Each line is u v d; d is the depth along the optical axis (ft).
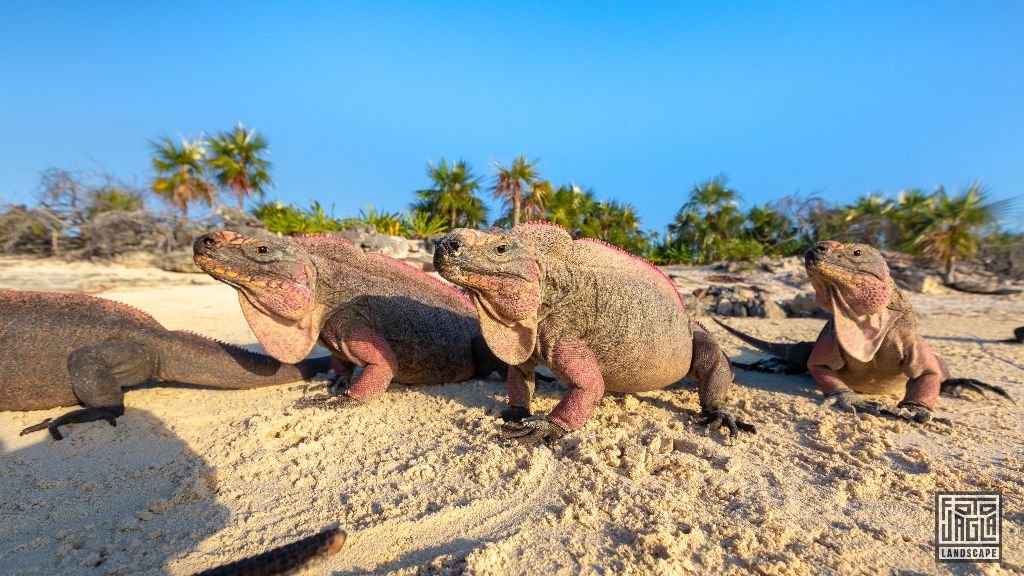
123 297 5.00
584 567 0.90
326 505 1.12
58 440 1.44
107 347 1.59
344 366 1.93
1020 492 1.18
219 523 1.05
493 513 1.08
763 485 1.21
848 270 1.67
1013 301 6.46
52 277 5.95
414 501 1.12
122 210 7.72
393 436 1.49
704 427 1.57
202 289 5.81
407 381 1.96
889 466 1.32
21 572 0.91
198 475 1.24
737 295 5.46
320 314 1.75
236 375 1.83
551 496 1.15
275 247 1.60
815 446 1.44
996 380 2.25
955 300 6.56
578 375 1.43
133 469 1.28
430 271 8.55
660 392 1.91
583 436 1.42
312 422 1.54
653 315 1.54
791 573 0.89
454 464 1.29
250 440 1.42
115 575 0.90
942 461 1.35
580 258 1.56
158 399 1.76
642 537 0.97
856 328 1.76
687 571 0.90
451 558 0.92
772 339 3.28
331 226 11.05
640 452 1.31
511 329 1.43
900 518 1.08
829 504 1.13
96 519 1.08
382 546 0.97
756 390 2.03
